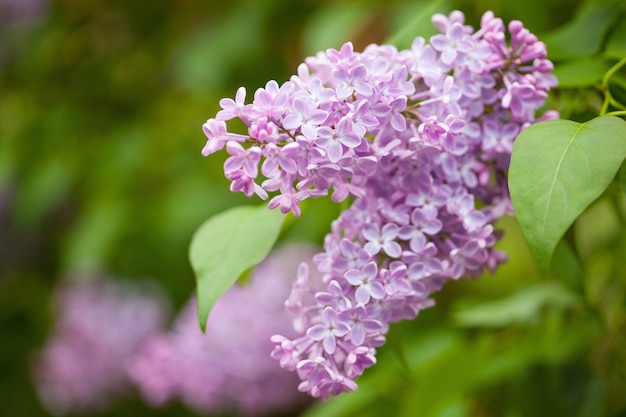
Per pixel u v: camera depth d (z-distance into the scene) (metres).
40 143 1.30
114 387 1.18
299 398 0.93
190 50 1.16
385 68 0.51
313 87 0.51
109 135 1.25
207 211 1.10
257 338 0.90
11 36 1.40
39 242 1.43
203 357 0.89
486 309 0.75
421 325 0.89
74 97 1.32
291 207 0.51
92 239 1.14
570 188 0.49
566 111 0.59
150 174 1.19
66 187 1.23
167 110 1.24
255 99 0.50
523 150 0.50
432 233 0.52
